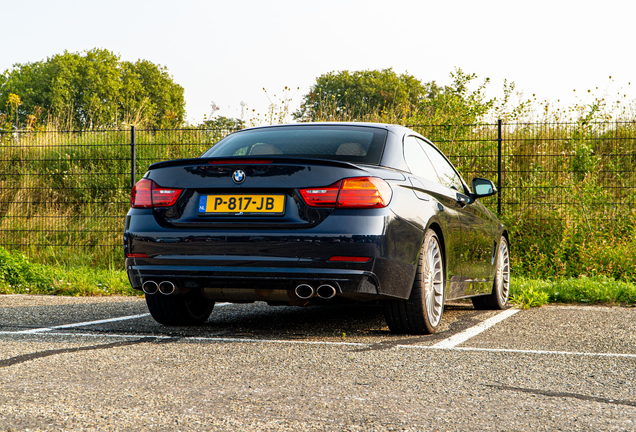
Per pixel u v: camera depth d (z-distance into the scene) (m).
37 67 64.25
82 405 2.28
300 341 3.73
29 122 12.83
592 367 3.06
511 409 2.30
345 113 11.62
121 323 4.50
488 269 5.33
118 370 2.87
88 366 2.94
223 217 3.62
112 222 9.89
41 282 7.17
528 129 10.45
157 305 4.25
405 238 3.67
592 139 10.09
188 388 2.55
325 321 4.69
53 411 2.20
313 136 4.10
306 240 3.47
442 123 10.03
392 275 3.59
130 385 2.59
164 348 3.44
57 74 60.78
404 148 4.21
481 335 4.04
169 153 11.22
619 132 10.49
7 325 4.36
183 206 3.72
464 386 2.65
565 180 9.04
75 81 61.31
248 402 2.35
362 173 3.55
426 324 3.97
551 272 7.82
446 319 4.88
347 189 3.49
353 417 2.18
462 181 5.31
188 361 3.09
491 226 5.45
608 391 2.60
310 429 2.04
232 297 3.83
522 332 4.18
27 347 3.42
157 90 66.50
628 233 8.15
